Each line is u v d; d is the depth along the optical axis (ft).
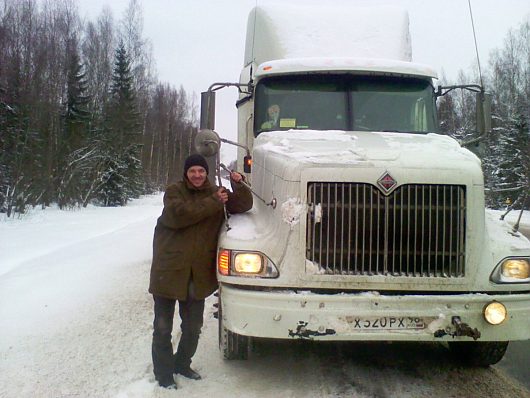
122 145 112.78
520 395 13.69
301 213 12.57
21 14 95.55
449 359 16.28
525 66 131.34
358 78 19.16
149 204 112.78
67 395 13.17
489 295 12.62
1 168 64.69
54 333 17.78
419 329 12.41
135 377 14.26
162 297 13.64
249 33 23.57
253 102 19.44
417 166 12.69
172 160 188.65
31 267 28.86
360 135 16.58
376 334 12.32
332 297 12.33
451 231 12.64
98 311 20.57
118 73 126.21
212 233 13.94
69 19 118.73
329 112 18.70
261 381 14.23
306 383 14.15
